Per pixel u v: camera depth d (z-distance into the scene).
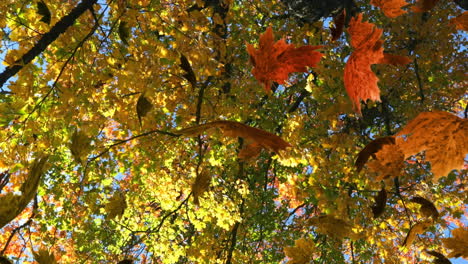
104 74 4.91
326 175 5.23
